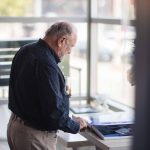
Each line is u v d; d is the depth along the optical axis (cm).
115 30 414
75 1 496
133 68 87
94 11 457
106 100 372
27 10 523
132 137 87
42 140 225
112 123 260
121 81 383
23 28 448
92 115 304
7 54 438
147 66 82
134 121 85
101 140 235
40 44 226
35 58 219
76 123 230
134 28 87
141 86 83
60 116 217
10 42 438
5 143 373
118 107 371
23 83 221
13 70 232
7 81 438
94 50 466
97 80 469
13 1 507
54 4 554
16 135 227
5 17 442
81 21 459
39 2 536
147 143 82
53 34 225
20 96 222
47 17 451
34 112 220
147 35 82
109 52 446
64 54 231
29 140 223
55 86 216
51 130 223
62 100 220
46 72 215
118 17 402
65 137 306
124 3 354
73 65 453
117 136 238
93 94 469
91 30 462
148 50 82
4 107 432
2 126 394
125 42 358
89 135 246
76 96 466
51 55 224
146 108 83
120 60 392
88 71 470
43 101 215
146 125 83
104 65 458
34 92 218
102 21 436
